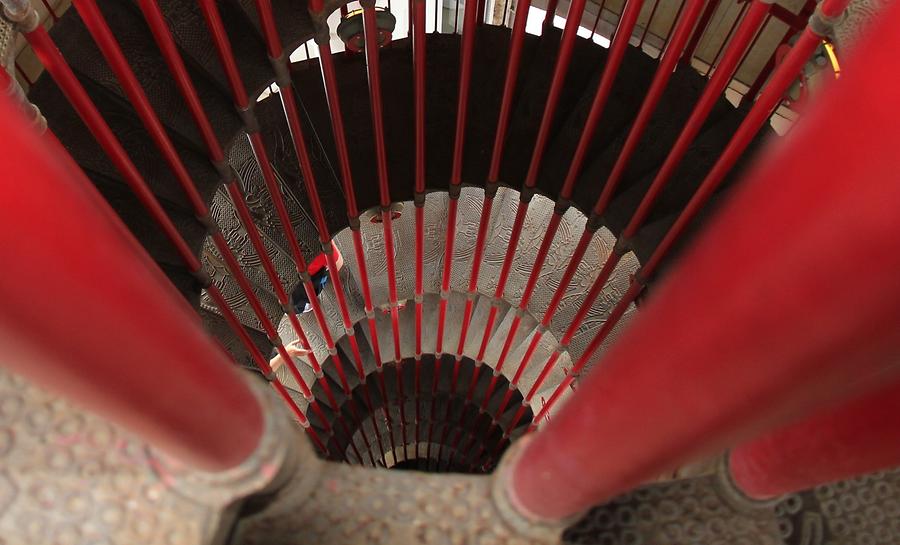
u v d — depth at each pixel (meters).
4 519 1.97
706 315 0.98
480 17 6.14
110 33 3.28
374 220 6.99
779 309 0.86
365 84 6.24
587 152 5.65
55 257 0.93
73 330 1.05
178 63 3.78
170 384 1.36
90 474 2.00
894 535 2.22
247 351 6.99
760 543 2.20
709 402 1.15
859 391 1.18
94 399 1.31
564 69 4.62
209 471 1.95
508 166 5.97
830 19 2.94
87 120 3.40
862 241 0.71
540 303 8.47
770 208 0.81
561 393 8.70
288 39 4.41
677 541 2.21
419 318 9.12
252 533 2.15
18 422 2.04
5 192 0.83
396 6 9.55
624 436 1.44
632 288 5.70
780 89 3.44
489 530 2.20
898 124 0.62
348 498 2.22
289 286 7.04
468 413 12.18
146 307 1.15
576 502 1.96
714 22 7.50
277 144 6.21
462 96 5.10
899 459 1.66
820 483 1.97
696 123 4.10
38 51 2.97
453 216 6.73
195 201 4.46
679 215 4.96
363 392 11.12
